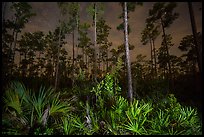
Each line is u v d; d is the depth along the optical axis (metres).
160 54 28.75
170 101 7.80
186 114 7.04
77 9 23.73
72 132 5.43
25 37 34.19
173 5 22.08
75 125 5.62
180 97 17.30
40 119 5.14
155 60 30.27
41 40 34.94
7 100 4.99
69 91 12.91
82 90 11.35
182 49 27.62
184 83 23.22
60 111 5.39
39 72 38.31
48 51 37.78
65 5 23.62
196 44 8.54
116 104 7.12
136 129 5.45
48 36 32.59
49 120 5.79
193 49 26.44
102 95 8.72
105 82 8.87
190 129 6.10
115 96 8.29
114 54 25.89
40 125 5.11
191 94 18.42
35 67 36.69
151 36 29.33
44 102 5.37
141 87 18.67
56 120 5.91
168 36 27.94
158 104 8.91
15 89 5.26
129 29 13.59
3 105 5.59
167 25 24.11
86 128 5.65
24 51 34.81
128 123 5.64
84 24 20.69
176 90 20.44
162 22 24.45
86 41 26.81
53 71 36.72
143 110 6.65
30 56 35.56
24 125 5.01
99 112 7.08
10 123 5.06
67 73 34.69
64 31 26.95
